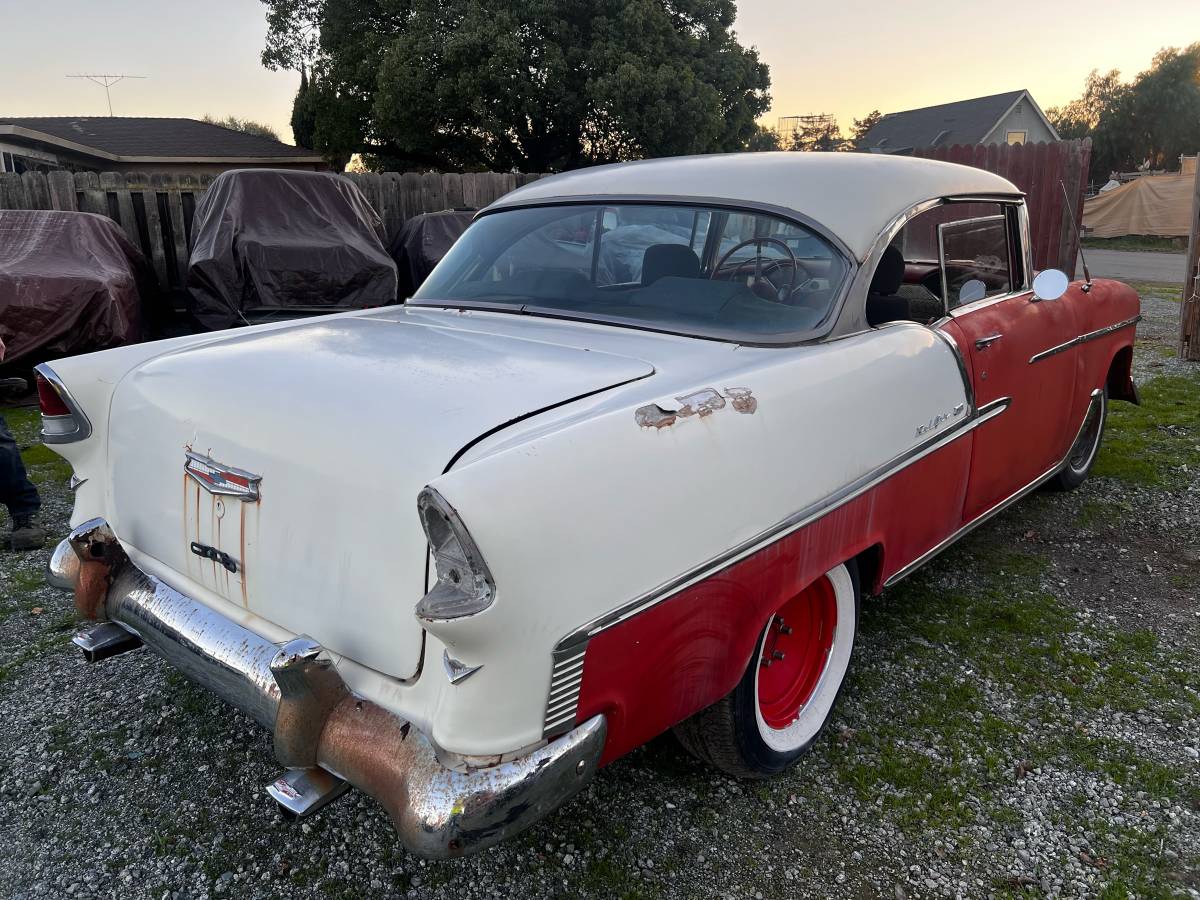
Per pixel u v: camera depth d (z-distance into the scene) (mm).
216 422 1986
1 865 2131
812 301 2498
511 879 2082
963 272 3086
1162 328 10055
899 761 2510
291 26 24984
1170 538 4086
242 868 2121
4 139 20578
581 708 1642
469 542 1435
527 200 3143
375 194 11055
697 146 22078
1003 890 2049
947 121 42531
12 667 3002
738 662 1984
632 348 2291
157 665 3016
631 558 1657
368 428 1752
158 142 23609
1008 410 3160
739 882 2074
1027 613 3375
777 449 1999
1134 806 2326
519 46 20859
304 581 1816
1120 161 51938
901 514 2562
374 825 2268
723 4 23172
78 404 2303
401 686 1682
